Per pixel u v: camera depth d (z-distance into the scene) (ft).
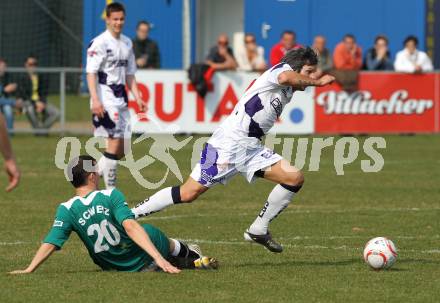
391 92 212.64
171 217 115.85
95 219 78.07
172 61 267.59
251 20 269.44
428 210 122.72
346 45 218.38
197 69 204.95
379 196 135.74
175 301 70.59
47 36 296.51
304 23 269.23
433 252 93.40
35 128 215.31
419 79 213.05
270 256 91.04
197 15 273.13
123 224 77.51
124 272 79.92
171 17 266.16
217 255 91.40
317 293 73.82
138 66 217.15
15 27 294.46
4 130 63.31
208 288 74.84
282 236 103.24
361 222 112.98
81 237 79.20
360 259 89.40
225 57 208.85
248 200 132.16
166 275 78.95
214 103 207.62
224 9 281.33
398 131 213.87
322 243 98.94
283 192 87.81
